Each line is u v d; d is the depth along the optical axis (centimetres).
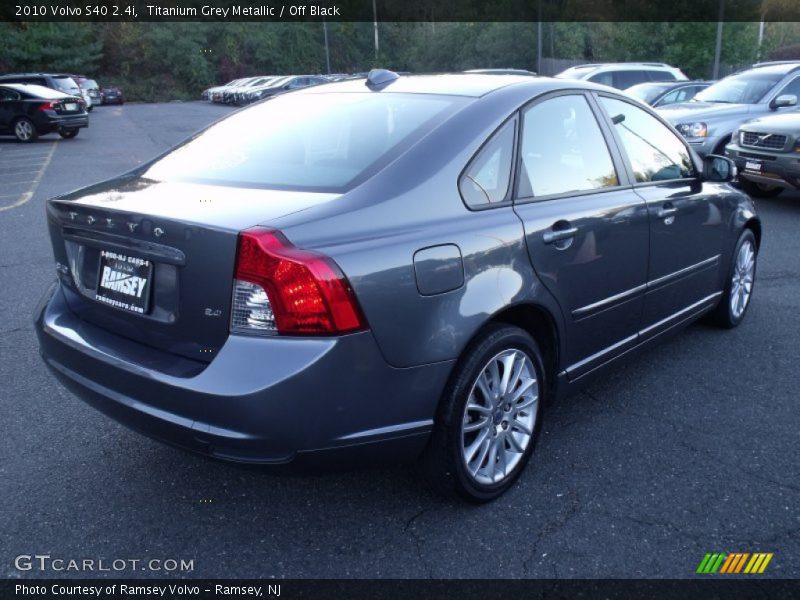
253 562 261
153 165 332
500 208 291
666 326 407
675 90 1500
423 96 321
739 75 1202
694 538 274
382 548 268
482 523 283
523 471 313
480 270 272
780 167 895
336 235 241
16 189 1154
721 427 362
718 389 406
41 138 2145
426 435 265
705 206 421
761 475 317
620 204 345
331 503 296
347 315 234
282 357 229
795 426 363
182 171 312
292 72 6875
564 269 310
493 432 292
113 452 336
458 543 271
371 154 283
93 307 285
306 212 246
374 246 244
